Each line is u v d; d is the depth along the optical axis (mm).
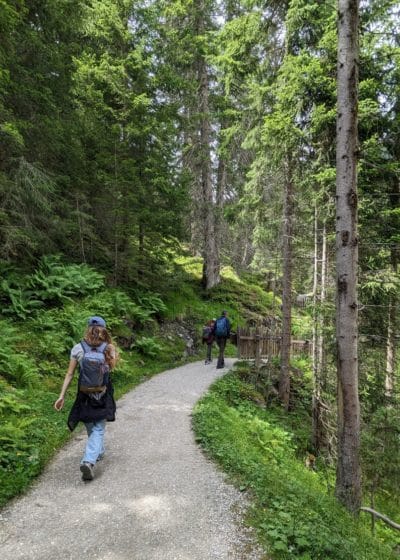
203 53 20516
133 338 13250
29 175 10414
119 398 8922
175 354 15094
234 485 4781
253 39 11586
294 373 15078
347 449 5809
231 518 3988
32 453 5191
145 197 15891
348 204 5875
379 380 9453
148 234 16578
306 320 12742
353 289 5883
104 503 4176
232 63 11977
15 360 7641
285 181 12266
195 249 26766
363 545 4488
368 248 9156
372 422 8703
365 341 9758
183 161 22203
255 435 8492
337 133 5969
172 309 18500
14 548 3334
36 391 7512
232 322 20531
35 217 11258
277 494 4664
